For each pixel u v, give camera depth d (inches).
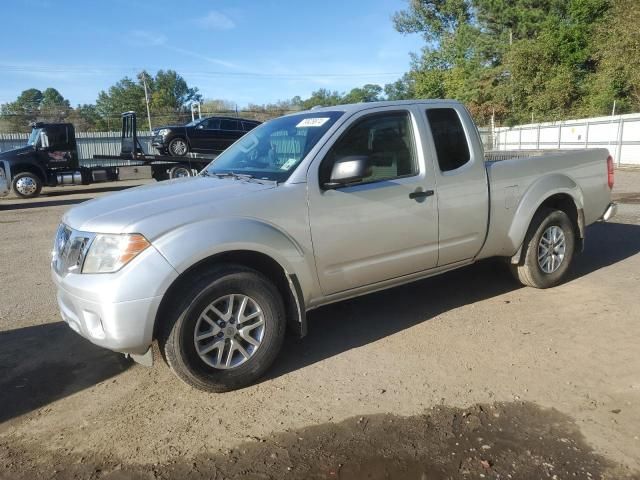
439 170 173.6
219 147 786.2
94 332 129.6
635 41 972.6
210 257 135.5
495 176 187.8
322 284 153.9
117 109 3595.0
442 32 1921.8
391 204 162.2
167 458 114.3
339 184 152.6
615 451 110.2
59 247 144.8
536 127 1109.7
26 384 149.9
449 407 128.9
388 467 108.3
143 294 125.7
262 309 142.6
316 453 113.9
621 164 832.3
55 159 685.3
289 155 159.9
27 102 4185.5
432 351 159.6
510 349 158.7
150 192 155.4
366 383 142.3
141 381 149.6
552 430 118.0
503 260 209.6
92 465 113.1
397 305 200.5
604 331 169.0
